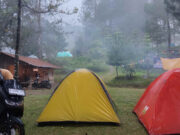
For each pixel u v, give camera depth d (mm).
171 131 4039
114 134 4359
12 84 3086
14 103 3008
